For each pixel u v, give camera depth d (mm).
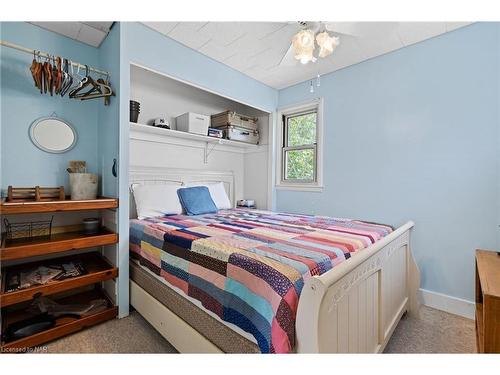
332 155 2900
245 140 3457
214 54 2545
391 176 2443
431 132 2201
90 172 2273
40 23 1951
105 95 1933
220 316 1170
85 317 1744
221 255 1247
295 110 3326
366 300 1276
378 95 2525
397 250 1761
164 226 1892
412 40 2242
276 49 2449
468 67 2014
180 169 3021
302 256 1192
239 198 3832
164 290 1592
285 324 906
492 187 1921
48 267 1903
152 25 2082
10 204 1463
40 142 2014
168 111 2977
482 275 1267
